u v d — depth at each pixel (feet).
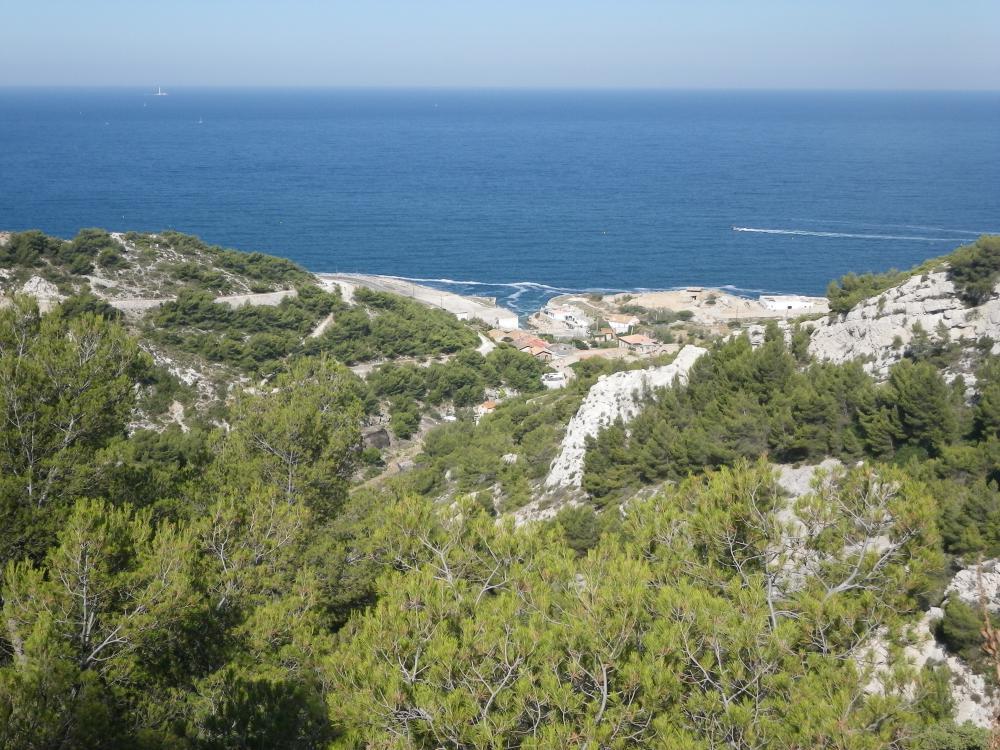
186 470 84.79
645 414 135.13
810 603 50.98
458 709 42.37
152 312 280.10
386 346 306.14
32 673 41.39
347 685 47.44
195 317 284.61
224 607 59.06
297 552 72.38
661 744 41.91
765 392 125.80
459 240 641.40
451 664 44.75
